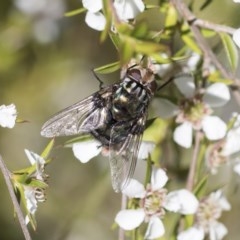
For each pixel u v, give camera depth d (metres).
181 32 0.22
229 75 0.22
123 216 0.22
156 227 0.22
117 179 0.21
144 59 0.21
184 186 0.23
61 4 0.28
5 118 0.21
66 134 0.22
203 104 0.22
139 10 0.21
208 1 0.23
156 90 0.22
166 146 0.23
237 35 0.22
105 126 0.22
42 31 0.28
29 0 0.28
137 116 0.22
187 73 0.22
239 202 0.26
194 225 0.22
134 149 0.22
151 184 0.22
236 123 0.23
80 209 0.28
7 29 0.28
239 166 0.23
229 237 0.26
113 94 0.22
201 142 0.23
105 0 0.19
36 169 0.21
